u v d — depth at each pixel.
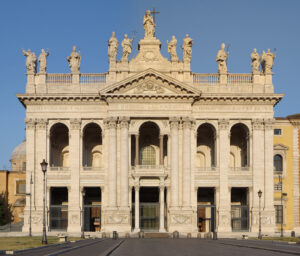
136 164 87.25
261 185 87.88
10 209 108.31
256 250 44.88
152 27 90.56
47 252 40.38
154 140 93.75
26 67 89.50
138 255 38.22
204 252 42.19
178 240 69.50
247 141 90.12
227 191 87.56
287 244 56.81
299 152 95.50
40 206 86.88
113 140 86.94
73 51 90.00
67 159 95.25
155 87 87.50
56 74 89.56
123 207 85.69
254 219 86.75
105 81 89.44
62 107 88.69
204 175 87.94
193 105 88.75
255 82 89.75
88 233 84.06
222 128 88.50
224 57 90.19
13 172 109.38
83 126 88.62
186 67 89.38
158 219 88.12
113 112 87.50
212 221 90.94
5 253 38.03
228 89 89.62
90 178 87.75
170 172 86.94
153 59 89.62
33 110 88.50
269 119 88.75
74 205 87.12
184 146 87.06
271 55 90.31
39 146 88.00
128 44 89.69
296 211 94.19
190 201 86.38
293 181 94.69
